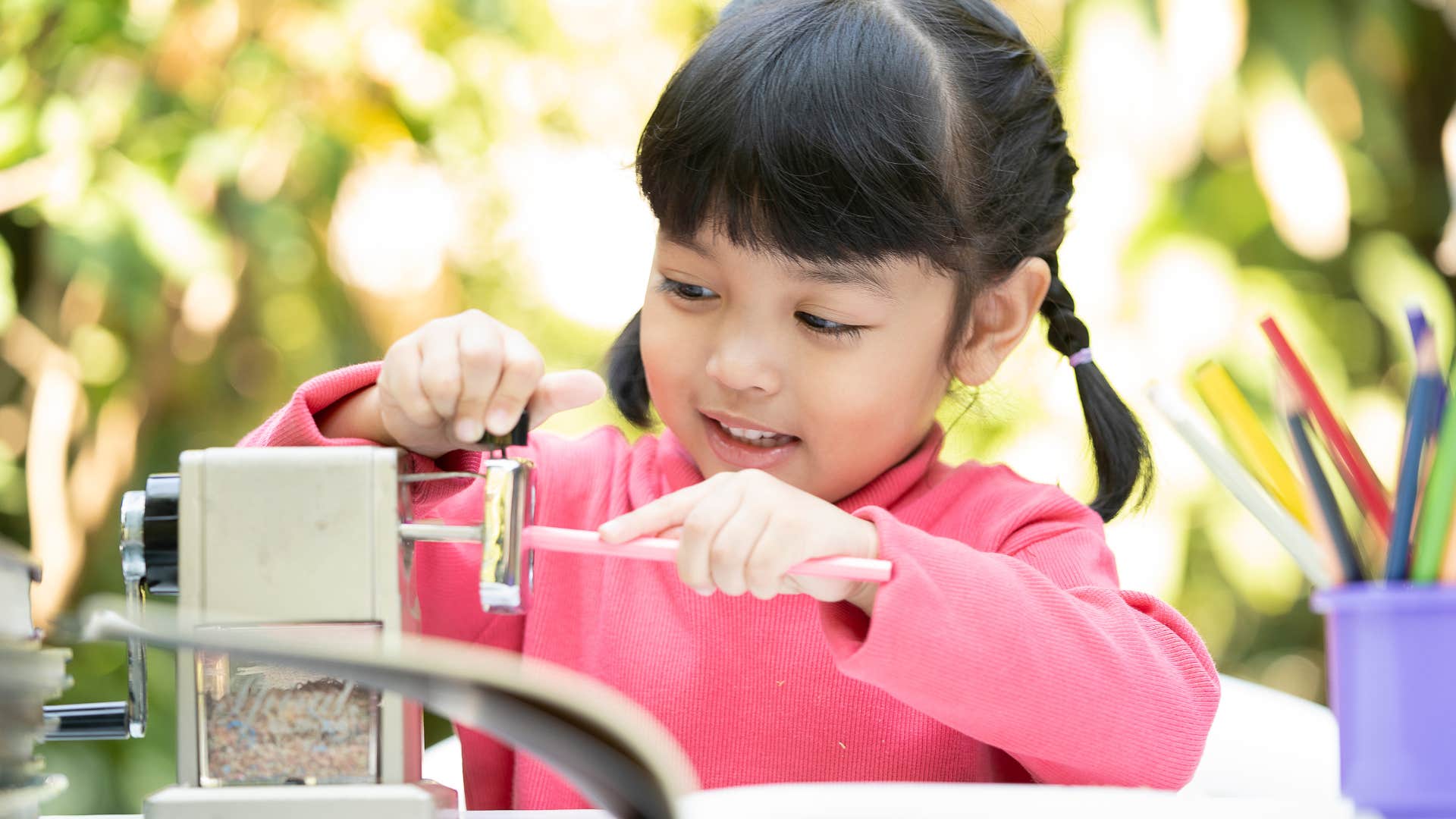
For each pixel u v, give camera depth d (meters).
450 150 2.64
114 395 2.53
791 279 1.06
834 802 0.70
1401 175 2.96
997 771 1.12
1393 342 2.96
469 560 1.16
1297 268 2.94
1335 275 2.99
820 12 1.13
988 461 2.67
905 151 1.08
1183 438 0.75
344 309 2.64
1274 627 2.98
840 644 0.87
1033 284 1.24
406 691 0.59
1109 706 0.91
